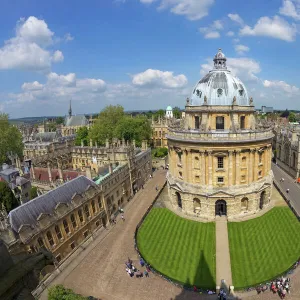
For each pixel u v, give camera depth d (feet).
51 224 156.76
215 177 201.98
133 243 183.32
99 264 161.68
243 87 222.07
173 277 146.61
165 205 236.84
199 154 202.18
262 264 152.66
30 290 22.61
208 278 144.36
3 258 22.03
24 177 254.68
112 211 229.86
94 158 316.81
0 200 192.13
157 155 453.99
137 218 222.69
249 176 202.90
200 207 210.59
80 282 146.20
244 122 218.38
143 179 313.32
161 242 182.50
